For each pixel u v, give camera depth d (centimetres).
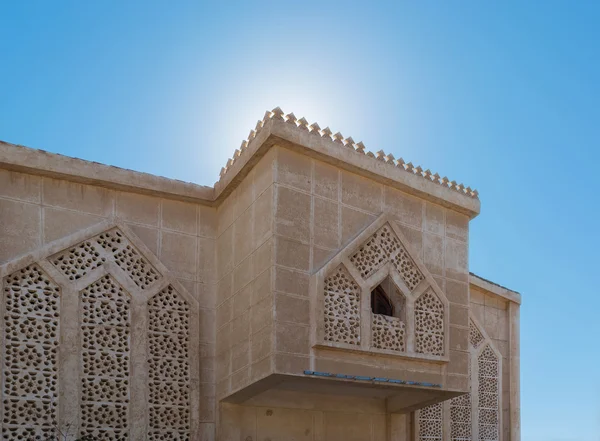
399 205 1205
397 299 1163
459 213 1298
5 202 1047
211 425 1138
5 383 975
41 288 1037
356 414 1293
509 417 1569
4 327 991
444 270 1240
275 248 1033
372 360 1095
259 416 1178
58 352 1023
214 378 1164
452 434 1457
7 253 1031
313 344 1027
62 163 1094
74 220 1102
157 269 1148
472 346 1543
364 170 1149
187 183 1215
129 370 1077
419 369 1152
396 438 1334
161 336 1126
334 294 1073
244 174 1148
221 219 1228
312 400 1230
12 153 1053
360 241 1118
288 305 1024
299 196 1077
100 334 1070
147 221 1173
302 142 1078
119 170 1146
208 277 1212
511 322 1628
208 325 1188
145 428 1073
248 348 1066
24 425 977
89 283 1075
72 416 1013
